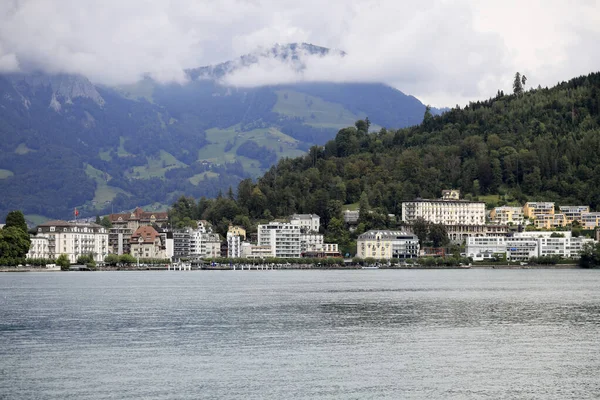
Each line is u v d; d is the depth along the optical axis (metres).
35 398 157.75
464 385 167.88
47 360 192.25
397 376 175.62
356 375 176.62
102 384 168.25
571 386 167.25
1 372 179.12
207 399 157.12
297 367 184.75
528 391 163.25
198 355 199.00
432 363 189.25
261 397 158.50
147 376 175.50
